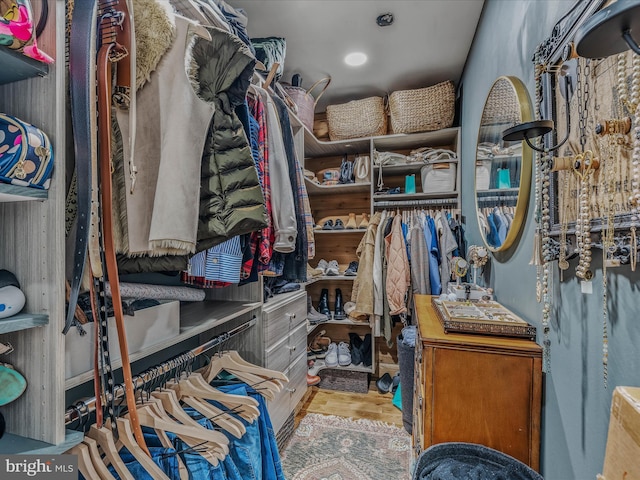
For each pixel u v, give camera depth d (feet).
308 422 7.13
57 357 2.25
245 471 3.41
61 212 2.27
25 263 2.32
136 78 2.78
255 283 5.49
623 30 1.30
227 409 3.71
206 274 3.49
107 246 2.31
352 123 9.04
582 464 2.52
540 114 3.19
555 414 2.97
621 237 2.02
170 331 3.47
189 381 3.73
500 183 4.61
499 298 4.91
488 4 5.46
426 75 8.27
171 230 2.63
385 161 8.92
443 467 3.00
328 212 10.57
